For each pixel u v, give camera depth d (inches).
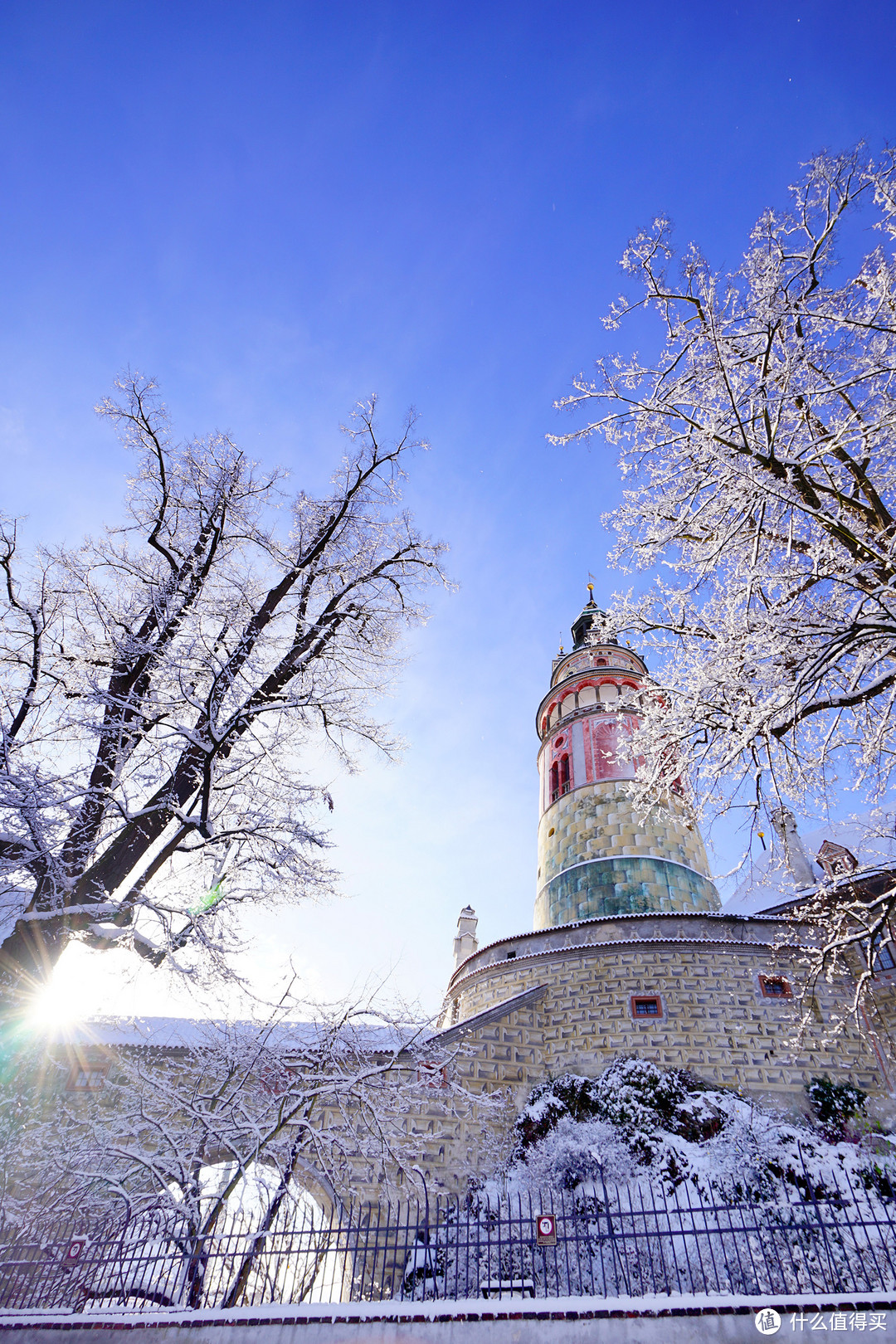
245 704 551.8
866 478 497.4
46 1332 371.2
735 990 909.8
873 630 425.7
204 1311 367.2
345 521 688.4
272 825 520.1
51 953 468.1
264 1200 493.4
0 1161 483.8
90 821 498.3
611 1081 838.5
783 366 465.7
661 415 534.9
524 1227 645.3
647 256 497.4
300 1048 599.2
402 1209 697.6
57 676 530.0
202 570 609.9
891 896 589.6
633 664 1488.7
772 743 500.1
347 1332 345.4
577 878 1163.3
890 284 476.4
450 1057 747.4
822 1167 686.5
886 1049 840.9
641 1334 320.8
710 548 541.3
